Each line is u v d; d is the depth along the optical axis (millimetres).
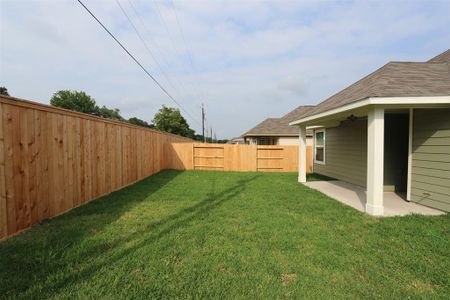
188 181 8383
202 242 3182
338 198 5988
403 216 4469
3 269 2404
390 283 2324
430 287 2273
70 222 3854
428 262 2736
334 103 6266
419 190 5398
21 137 3410
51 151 4055
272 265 2621
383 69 5914
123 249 2918
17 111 3342
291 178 9594
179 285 2223
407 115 7023
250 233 3537
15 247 2883
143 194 6094
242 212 4605
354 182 8016
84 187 5074
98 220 3984
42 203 3852
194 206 4984
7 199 3174
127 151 7348
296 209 4879
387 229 3770
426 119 5184
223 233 3512
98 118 5617
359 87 6016
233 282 2287
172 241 3193
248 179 9156
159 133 11266
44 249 2855
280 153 12570
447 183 4719
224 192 6496
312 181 8812
